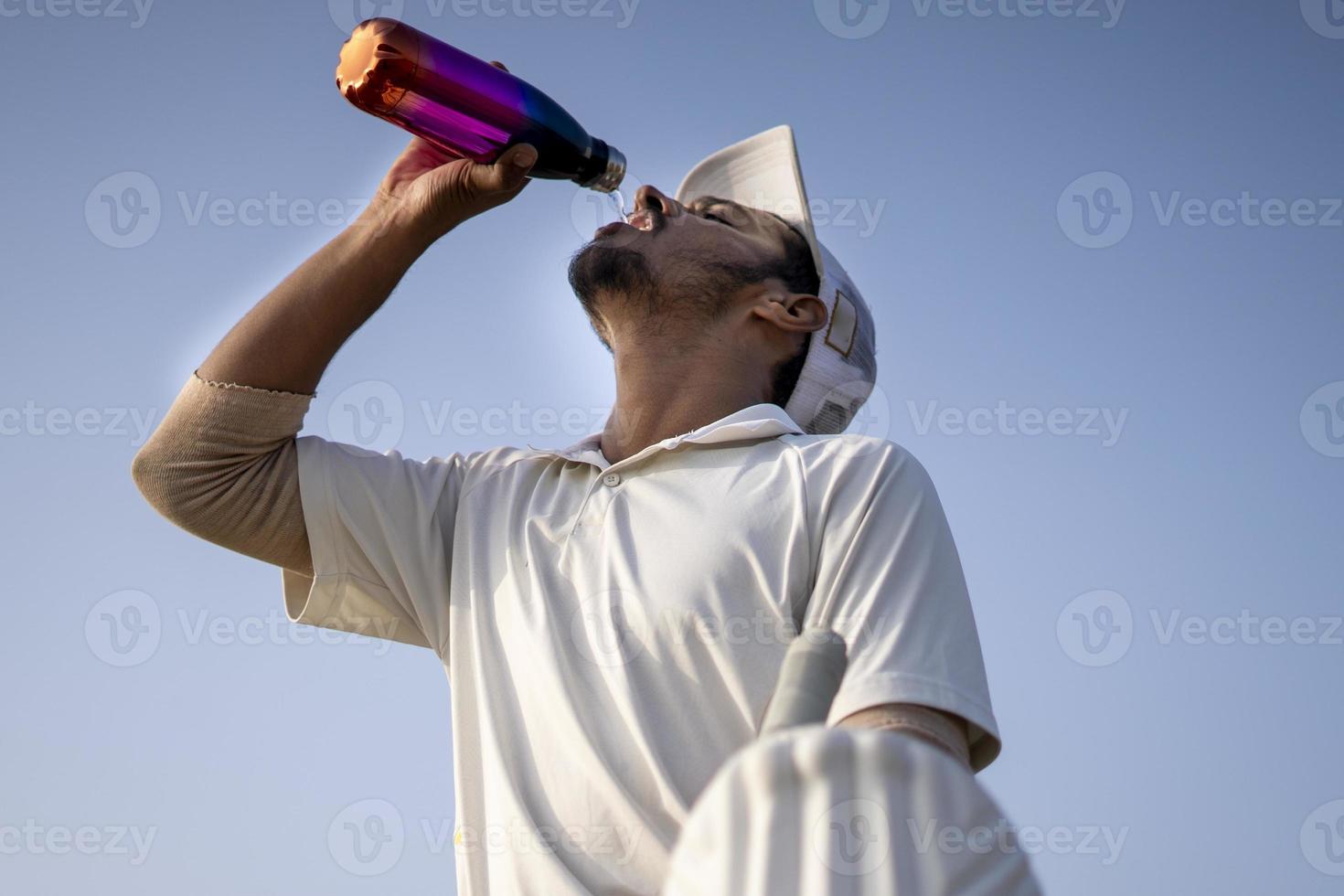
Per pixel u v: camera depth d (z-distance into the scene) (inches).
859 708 52.3
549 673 60.6
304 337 72.2
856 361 88.0
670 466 68.2
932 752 24.7
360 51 68.9
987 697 54.7
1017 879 24.2
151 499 72.7
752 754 24.6
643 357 77.4
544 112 73.0
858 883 23.1
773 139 88.7
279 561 74.5
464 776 63.1
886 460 63.3
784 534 61.7
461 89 70.0
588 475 70.4
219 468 71.4
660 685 59.2
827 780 24.0
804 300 81.4
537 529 67.5
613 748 58.3
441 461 76.1
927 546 59.8
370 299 73.9
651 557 62.7
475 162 72.3
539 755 59.8
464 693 65.4
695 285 78.4
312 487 71.9
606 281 78.2
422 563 72.2
